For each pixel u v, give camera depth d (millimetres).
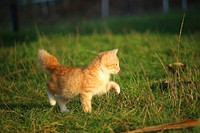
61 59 13289
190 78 9906
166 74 10688
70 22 26812
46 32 21359
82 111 9008
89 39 17531
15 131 8352
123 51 14820
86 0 30516
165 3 28594
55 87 9133
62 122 8562
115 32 20141
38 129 8367
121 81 10773
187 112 8641
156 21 22781
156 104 8938
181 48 14086
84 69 9078
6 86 11297
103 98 9602
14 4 23172
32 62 13219
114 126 8273
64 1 29609
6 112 9219
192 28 18953
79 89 8953
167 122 8180
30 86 11125
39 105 9648
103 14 29656
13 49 15859
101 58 9211
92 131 8156
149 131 7852
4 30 25234
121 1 30984
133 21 24156
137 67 12062
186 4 28844
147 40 16547
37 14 28625
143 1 30562
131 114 8648
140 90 9812
